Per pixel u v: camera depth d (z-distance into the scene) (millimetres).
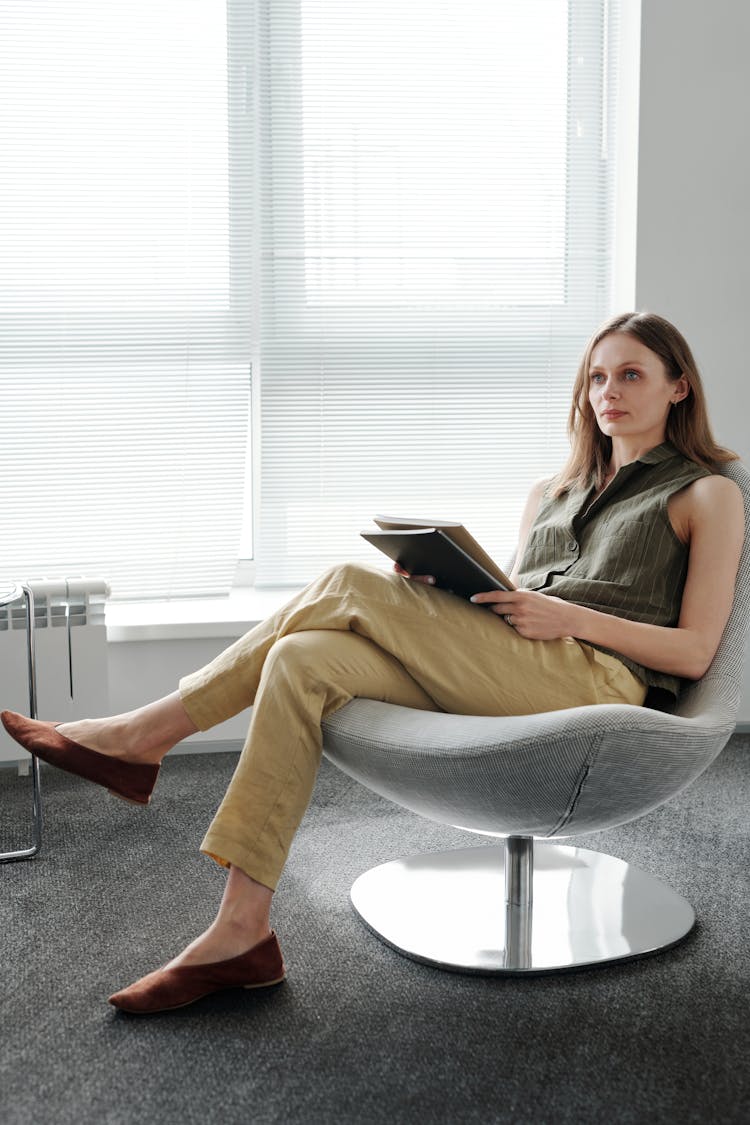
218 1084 1518
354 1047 1611
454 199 3396
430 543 1756
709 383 3273
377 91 3346
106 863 2316
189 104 3242
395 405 3428
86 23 3172
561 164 3428
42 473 3246
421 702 1913
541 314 3461
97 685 2920
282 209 3340
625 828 2525
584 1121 1433
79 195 3205
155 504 3316
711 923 2023
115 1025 1671
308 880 2227
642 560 1971
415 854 2357
